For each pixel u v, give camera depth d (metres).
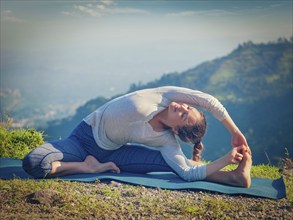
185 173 2.91
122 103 2.94
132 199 2.56
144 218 2.31
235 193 2.76
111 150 3.05
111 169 3.03
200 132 2.96
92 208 2.38
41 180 2.80
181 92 2.97
